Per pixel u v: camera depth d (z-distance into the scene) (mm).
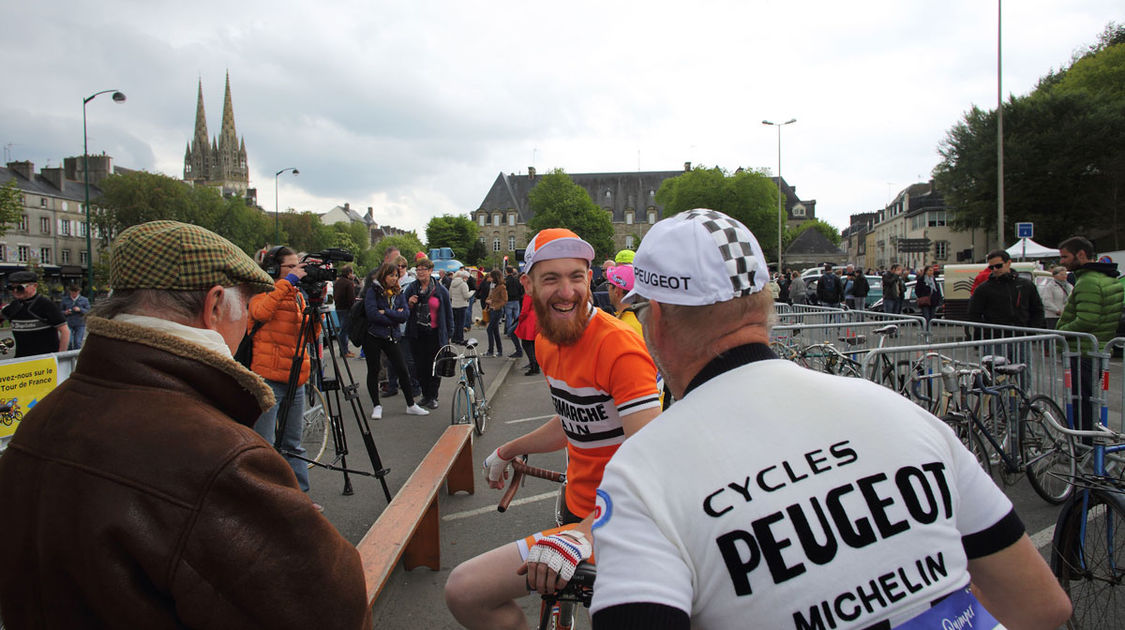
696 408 997
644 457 969
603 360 1977
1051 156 35688
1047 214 37031
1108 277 6000
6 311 7980
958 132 39281
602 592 898
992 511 1064
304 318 4418
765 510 908
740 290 1051
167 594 1052
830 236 118000
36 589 1095
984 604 1118
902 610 915
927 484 985
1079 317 6023
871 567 916
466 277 14172
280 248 4793
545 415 7723
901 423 1021
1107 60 41719
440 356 7215
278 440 4387
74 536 1033
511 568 1881
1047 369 5461
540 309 2047
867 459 967
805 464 942
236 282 1323
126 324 1176
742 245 1071
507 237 107812
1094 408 5211
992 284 7309
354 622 1183
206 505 1052
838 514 925
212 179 144625
